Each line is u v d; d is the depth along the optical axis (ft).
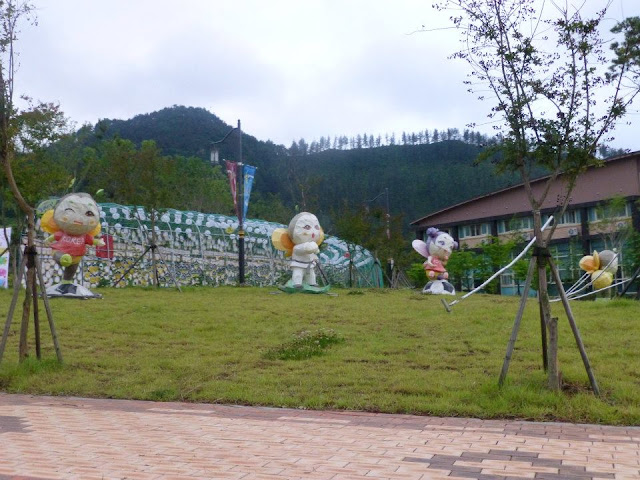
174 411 33.76
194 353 48.16
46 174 86.33
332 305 70.54
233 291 89.04
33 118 79.15
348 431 28.35
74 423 30.09
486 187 259.80
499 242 148.87
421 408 33.19
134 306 68.49
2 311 63.72
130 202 98.73
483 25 35.45
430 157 301.02
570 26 34.27
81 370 43.16
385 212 138.21
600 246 144.36
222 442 26.04
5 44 42.57
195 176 184.85
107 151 144.36
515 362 42.50
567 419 30.89
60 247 76.38
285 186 233.55
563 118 34.83
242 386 38.75
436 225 188.75
